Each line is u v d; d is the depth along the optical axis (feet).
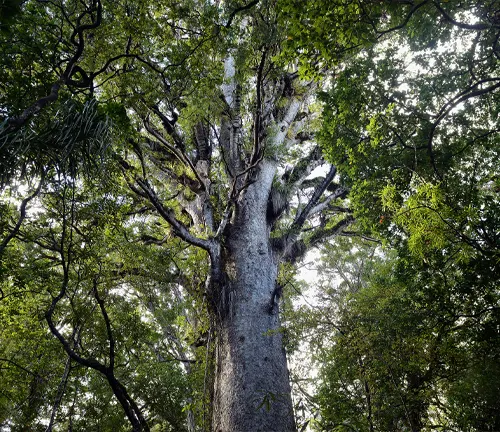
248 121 43.52
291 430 24.73
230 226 36.17
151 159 38.68
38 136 14.88
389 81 28.02
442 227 20.42
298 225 40.14
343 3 20.12
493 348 21.86
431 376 22.33
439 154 26.53
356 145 29.04
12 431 32.55
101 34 25.30
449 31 25.09
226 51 28.22
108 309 31.96
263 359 27.43
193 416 34.32
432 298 23.98
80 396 35.47
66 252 26.32
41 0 21.48
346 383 24.93
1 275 24.53
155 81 27.32
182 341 46.32
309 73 21.95
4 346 33.65
